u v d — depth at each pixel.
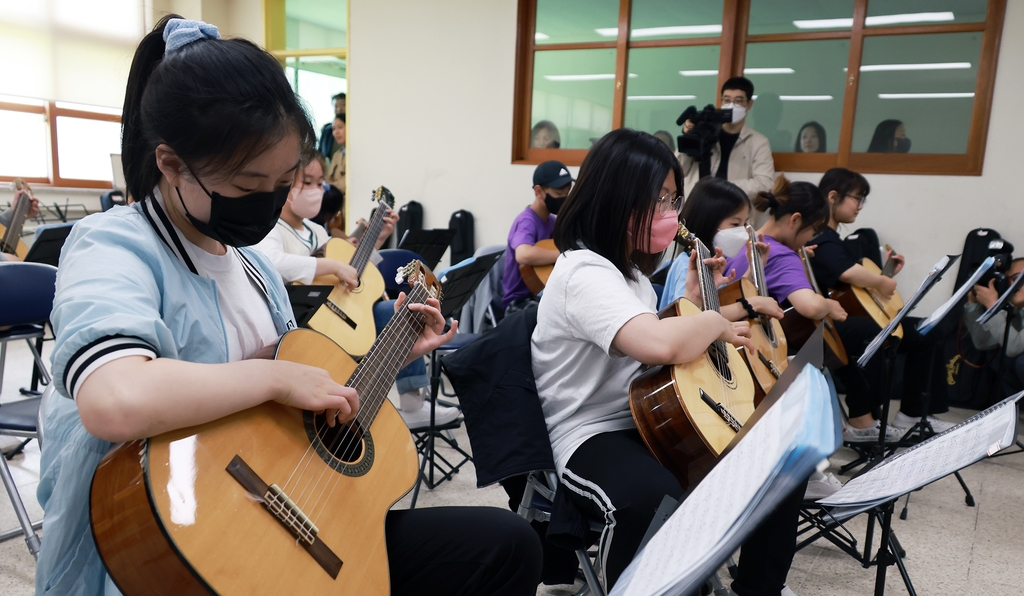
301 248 2.91
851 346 3.14
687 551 0.58
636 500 1.31
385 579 0.95
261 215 0.90
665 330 1.39
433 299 1.31
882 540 1.63
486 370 1.55
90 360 0.74
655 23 4.86
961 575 2.13
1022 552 2.28
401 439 1.17
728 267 2.72
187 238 0.97
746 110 4.26
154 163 0.91
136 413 0.73
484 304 3.88
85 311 0.77
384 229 3.34
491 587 1.09
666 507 0.93
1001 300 2.85
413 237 3.84
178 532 0.74
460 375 1.55
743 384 1.78
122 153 0.94
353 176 6.06
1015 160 4.05
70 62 6.59
